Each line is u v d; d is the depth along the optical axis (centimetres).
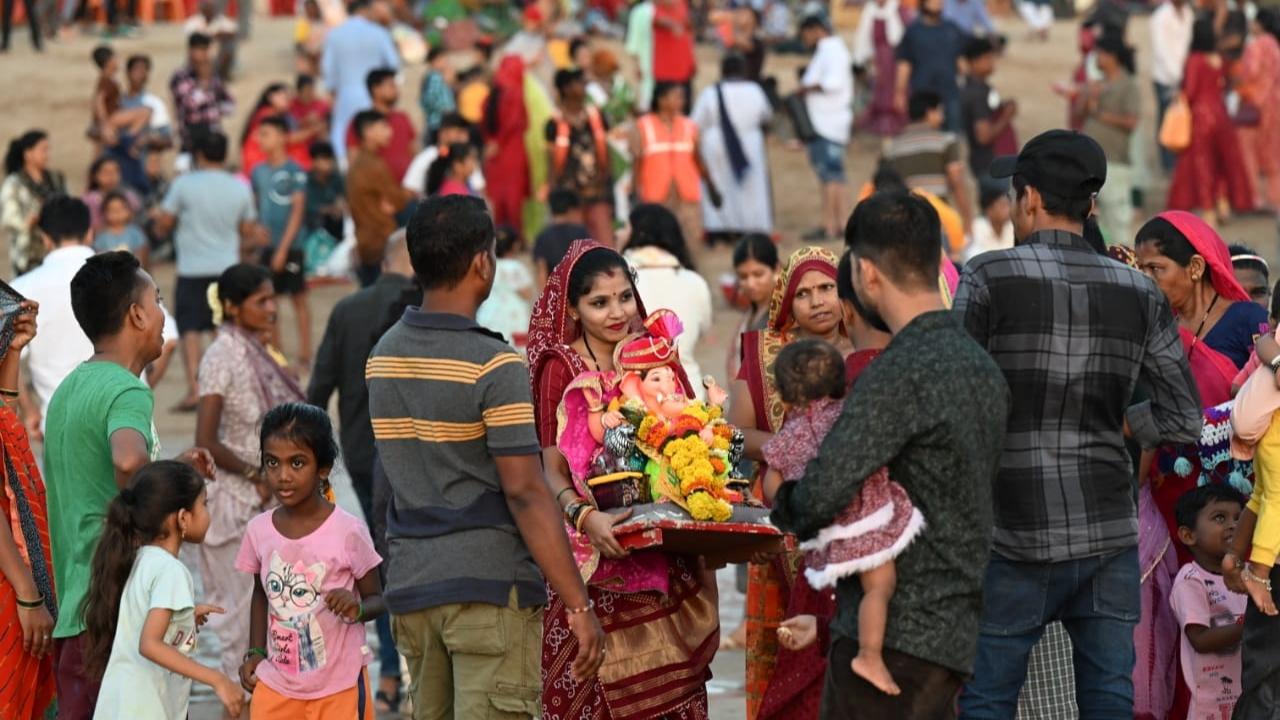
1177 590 1071
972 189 3547
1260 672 974
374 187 2616
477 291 901
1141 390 978
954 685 791
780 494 805
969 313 888
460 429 880
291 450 1033
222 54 4509
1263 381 946
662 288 1546
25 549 1046
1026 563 888
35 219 2361
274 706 1041
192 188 2502
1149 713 1103
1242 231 3425
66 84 4425
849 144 4172
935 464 773
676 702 1016
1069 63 4909
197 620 1024
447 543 884
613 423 977
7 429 1043
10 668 1024
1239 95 3584
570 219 2002
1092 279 890
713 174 3288
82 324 1058
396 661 1388
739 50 4006
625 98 3428
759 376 1088
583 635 884
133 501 988
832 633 809
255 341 1362
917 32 3700
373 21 3669
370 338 1399
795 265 1076
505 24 4822
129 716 978
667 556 1012
